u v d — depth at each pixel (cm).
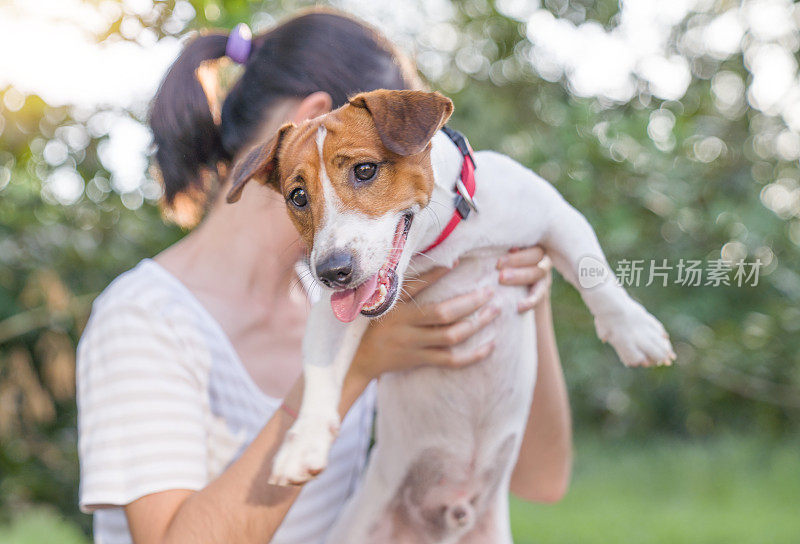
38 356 802
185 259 306
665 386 1125
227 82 327
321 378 270
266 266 307
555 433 353
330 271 258
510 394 314
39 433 833
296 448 258
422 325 284
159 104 310
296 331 320
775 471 1205
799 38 736
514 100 767
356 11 795
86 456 259
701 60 755
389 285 267
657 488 1221
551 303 637
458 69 823
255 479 253
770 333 639
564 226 312
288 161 279
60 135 672
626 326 314
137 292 279
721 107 741
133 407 259
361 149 268
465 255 297
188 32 445
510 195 300
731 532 984
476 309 289
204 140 309
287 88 300
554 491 366
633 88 684
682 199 582
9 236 725
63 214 724
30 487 820
